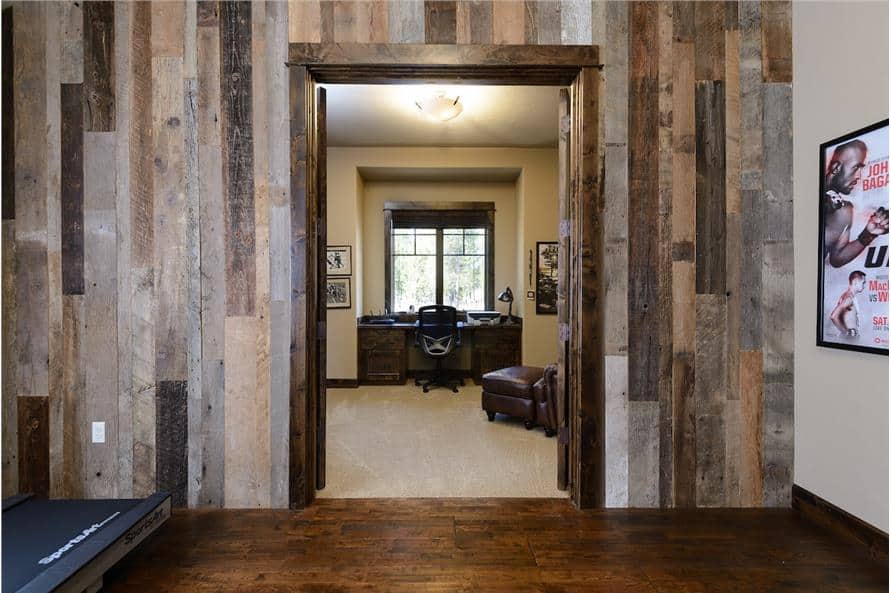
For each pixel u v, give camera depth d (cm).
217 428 225
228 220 223
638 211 223
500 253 589
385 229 583
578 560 180
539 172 517
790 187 224
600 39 222
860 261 188
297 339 223
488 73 227
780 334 224
